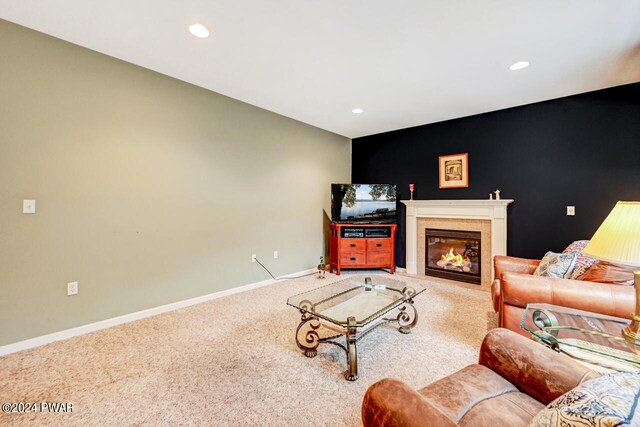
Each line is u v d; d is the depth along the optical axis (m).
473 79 2.83
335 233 4.52
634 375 0.69
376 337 2.33
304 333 2.41
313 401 1.58
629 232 1.26
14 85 2.05
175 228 2.97
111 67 2.49
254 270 3.76
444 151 4.22
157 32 2.13
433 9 1.83
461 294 3.44
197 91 3.12
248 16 1.93
